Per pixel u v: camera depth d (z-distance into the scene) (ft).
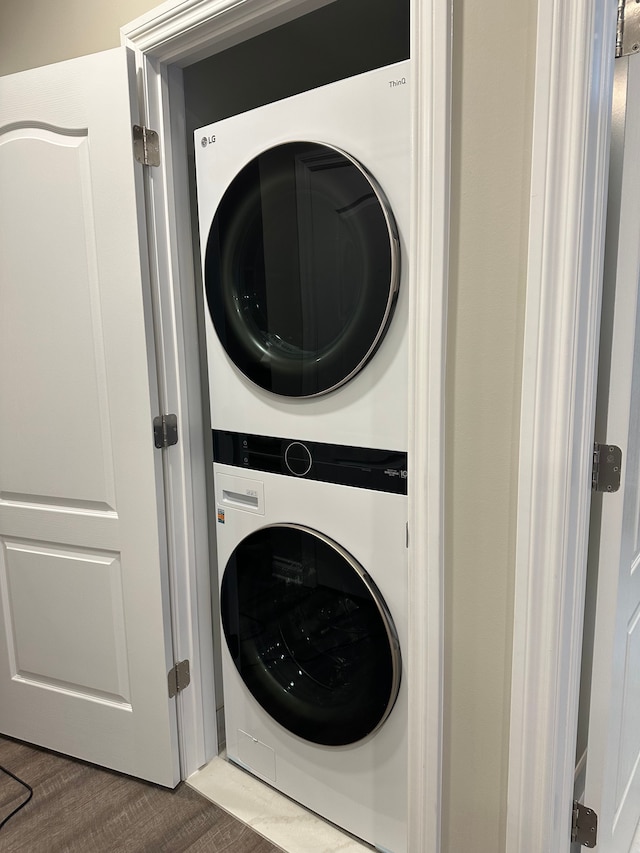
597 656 3.65
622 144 3.08
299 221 4.29
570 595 3.26
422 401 3.44
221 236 4.75
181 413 5.25
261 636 5.14
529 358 3.05
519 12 2.87
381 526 4.20
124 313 4.91
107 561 5.43
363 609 4.34
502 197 3.06
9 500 5.77
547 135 2.83
